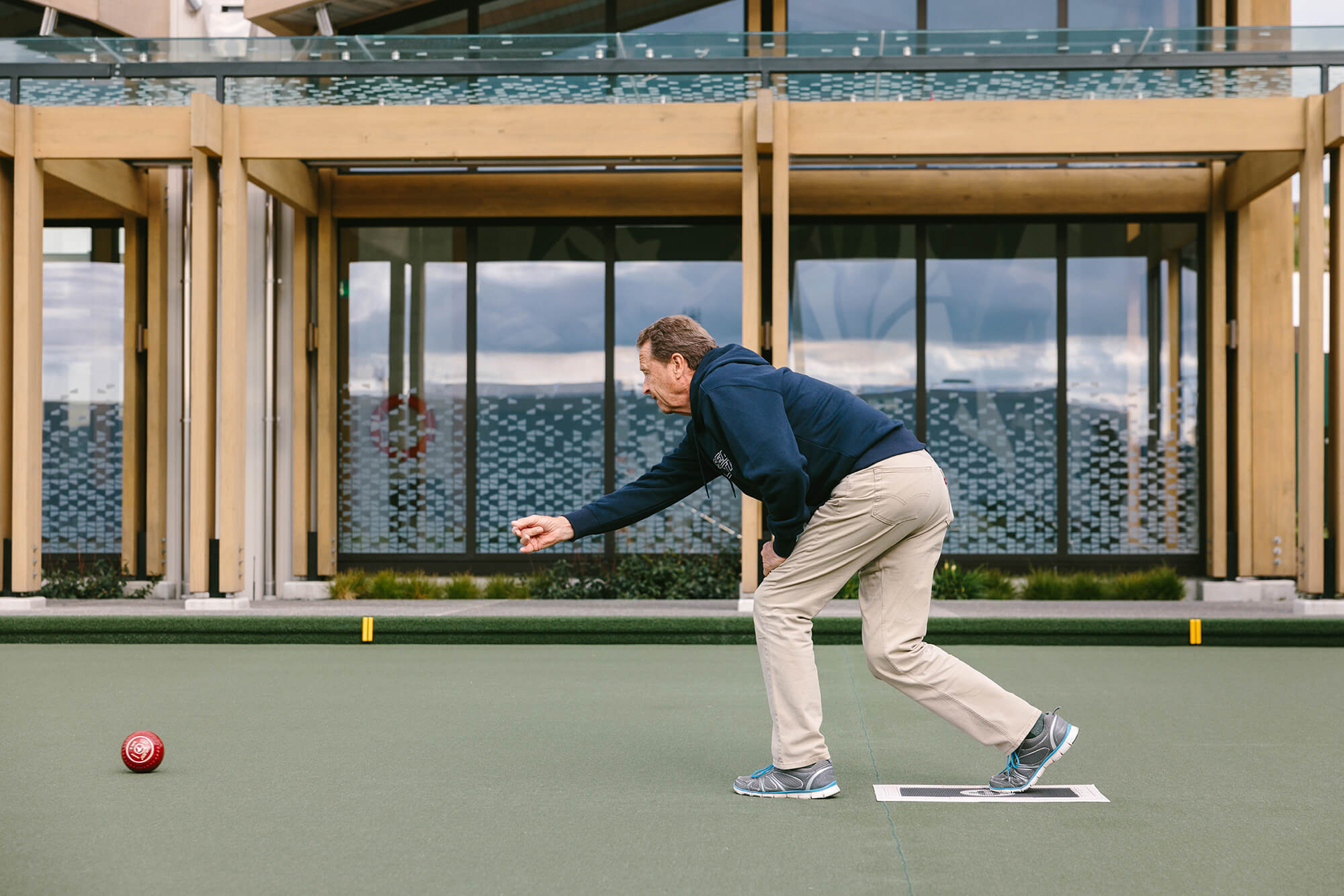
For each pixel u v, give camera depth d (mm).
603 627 5473
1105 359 7754
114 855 2162
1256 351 7449
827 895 1919
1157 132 6406
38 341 6664
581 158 6684
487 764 2959
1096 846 2191
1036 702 3885
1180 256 7711
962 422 7797
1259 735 3307
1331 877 2004
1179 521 7691
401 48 6707
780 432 2410
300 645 5441
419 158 6648
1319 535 6156
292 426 7637
